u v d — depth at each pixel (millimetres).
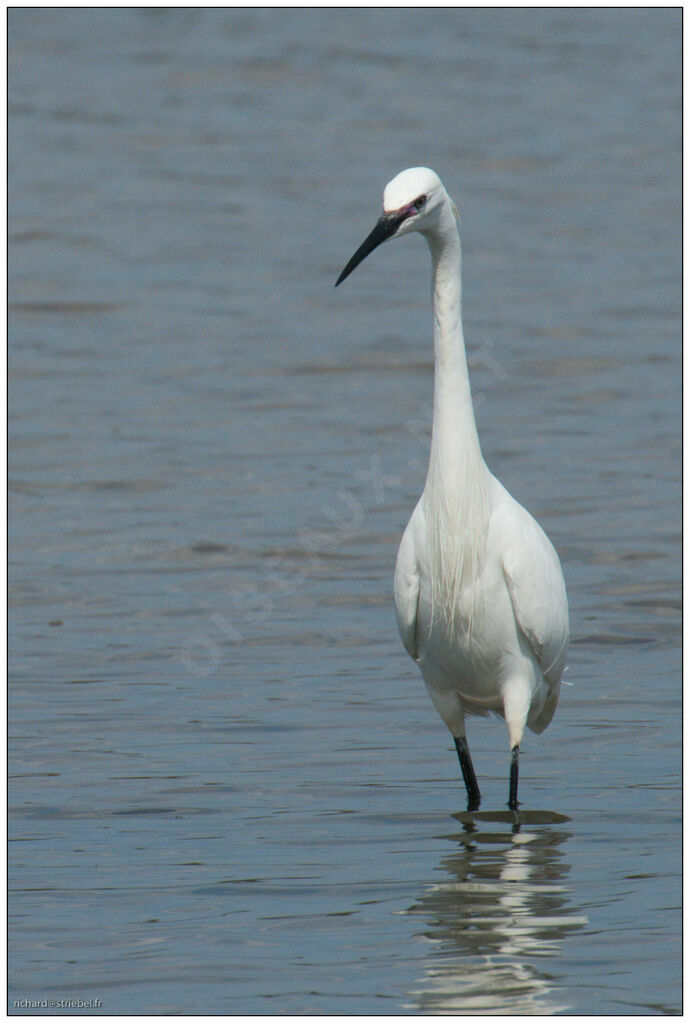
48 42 43562
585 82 39375
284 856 7945
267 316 23391
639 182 31109
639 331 22516
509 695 8883
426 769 9383
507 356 21312
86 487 16156
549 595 8820
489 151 32969
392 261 27188
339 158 32438
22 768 9242
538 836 8211
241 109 36562
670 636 11758
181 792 8883
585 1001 6180
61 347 21797
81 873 7730
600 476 16312
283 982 6438
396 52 42656
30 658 11391
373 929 6977
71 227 27875
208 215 28672
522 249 26969
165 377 20422
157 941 6879
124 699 10531
